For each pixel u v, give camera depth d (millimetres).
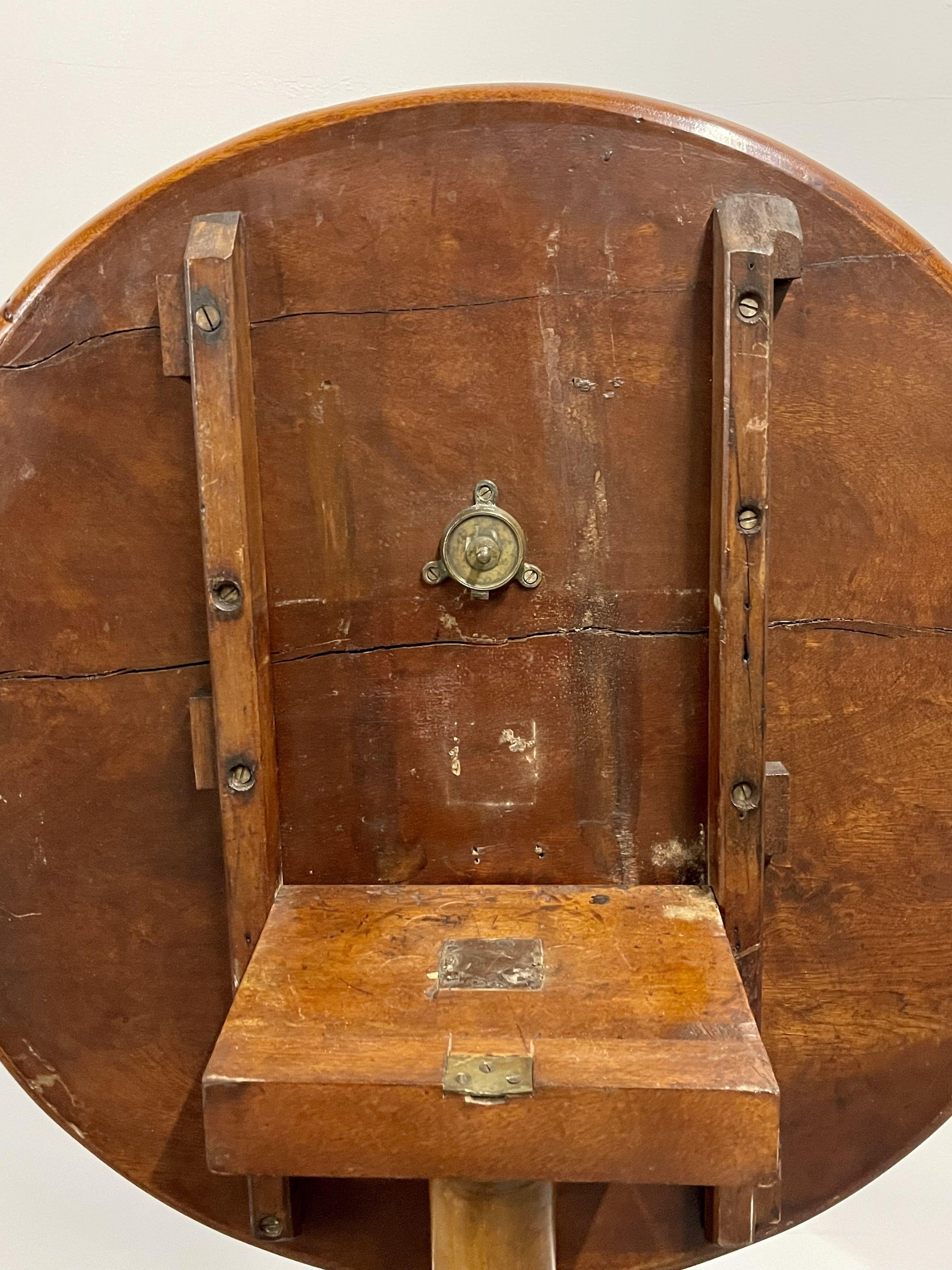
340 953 1161
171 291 1155
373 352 1192
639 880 1286
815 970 1300
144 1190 1397
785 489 1200
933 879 1282
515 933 1189
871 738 1253
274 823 1251
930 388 1180
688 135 1138
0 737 1265
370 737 1273
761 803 1200
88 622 1240
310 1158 1020
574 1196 1336
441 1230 1192
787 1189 1349
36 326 1176
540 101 1137
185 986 1320
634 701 1255
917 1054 1320
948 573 1217
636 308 1173
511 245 1166
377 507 1226
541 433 1205
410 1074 1003
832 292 1159
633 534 1222
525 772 1275
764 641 1165
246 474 1151
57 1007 1326
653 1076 995
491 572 1221
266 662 1221
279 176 1153
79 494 1213
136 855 1292
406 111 1141
